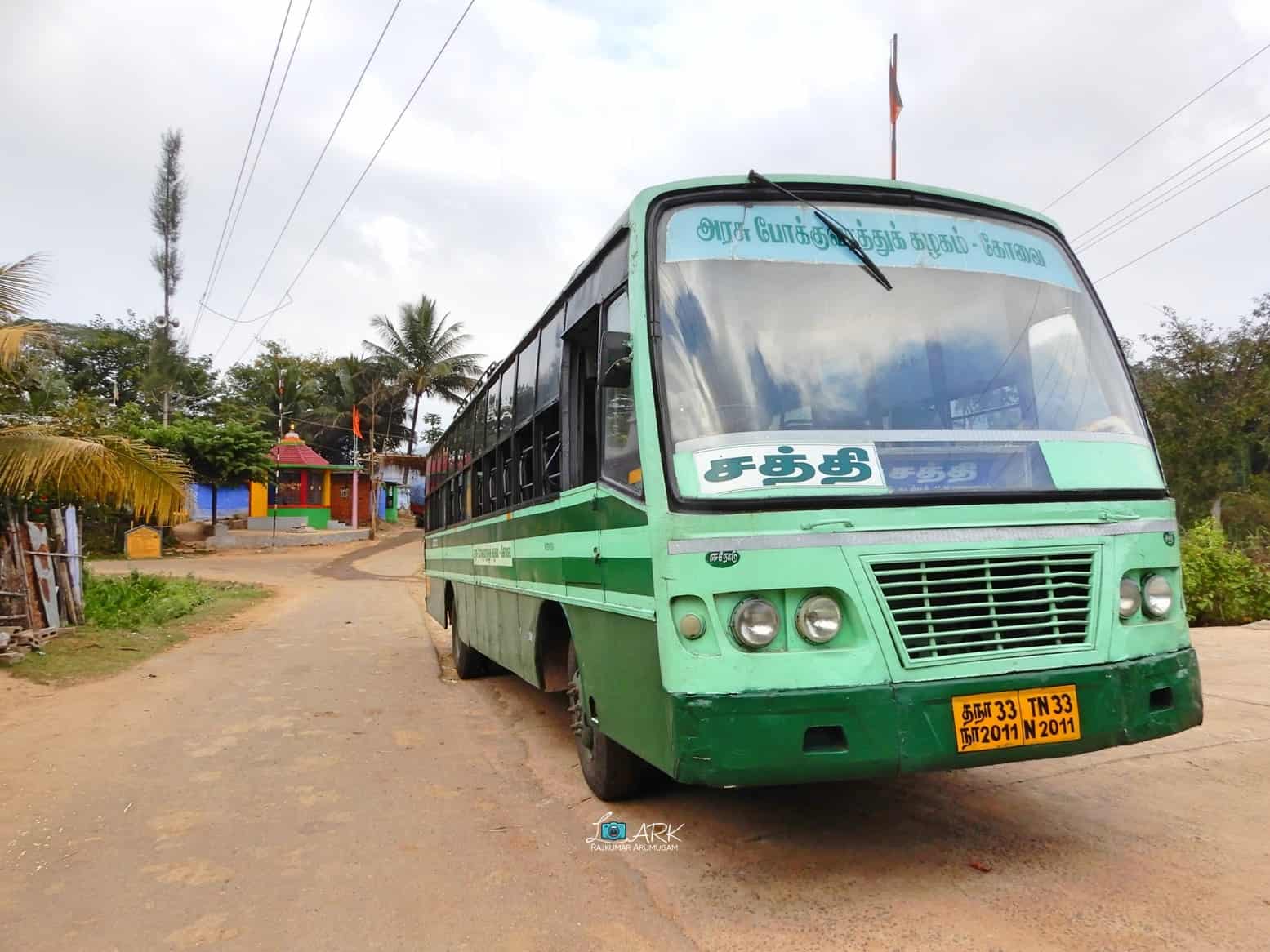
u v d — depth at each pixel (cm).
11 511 1069
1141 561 367
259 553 3378
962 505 346
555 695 842
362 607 1792
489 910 350
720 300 374
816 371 367
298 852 420
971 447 364
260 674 966
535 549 574
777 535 329
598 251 448
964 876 358
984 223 425
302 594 2088
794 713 316
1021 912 325
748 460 342
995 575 341
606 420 420
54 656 1012
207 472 3347
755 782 315
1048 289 421
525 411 621
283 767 578
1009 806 443
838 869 371
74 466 975
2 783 540
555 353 539
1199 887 344
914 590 333
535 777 546
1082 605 351
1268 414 2325
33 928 343
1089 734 337
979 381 384
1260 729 598
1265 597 1199
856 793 469
